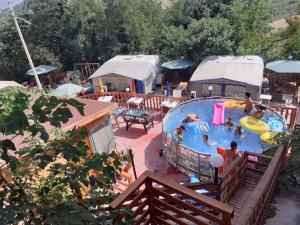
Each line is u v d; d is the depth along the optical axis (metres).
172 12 30.53
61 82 27.50
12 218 2.23
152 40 28.70
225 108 16.19
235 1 25.62
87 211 2.64
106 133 11.50
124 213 2.94
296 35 22.36
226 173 6.18
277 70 18.88
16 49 28.75
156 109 18.89
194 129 14.54
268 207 6.58
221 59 21.02
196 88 19.22
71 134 2.91
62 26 28.94
